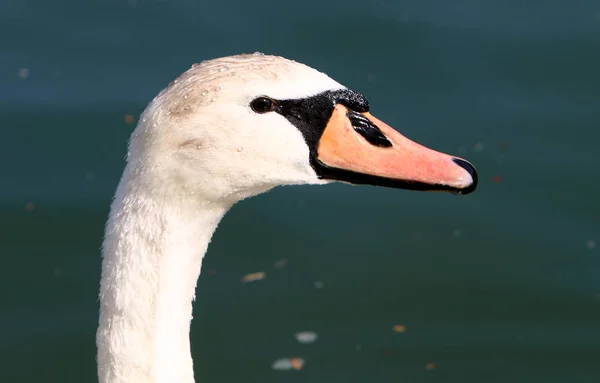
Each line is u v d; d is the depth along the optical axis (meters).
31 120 15.41
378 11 17.20
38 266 13.72
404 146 7.59
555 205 14.53
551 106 15.78
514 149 15.11
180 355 7.28
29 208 14.36
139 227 7.16
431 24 17.05
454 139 15.15
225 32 16.77
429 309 13.42
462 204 14.83
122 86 15.88
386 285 13.69
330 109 7.53
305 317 13.30
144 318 7.16
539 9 17.41
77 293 13.40
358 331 13.12
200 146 7.15
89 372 12.48
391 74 16.16
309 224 14.54
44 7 17.28
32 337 12.84
